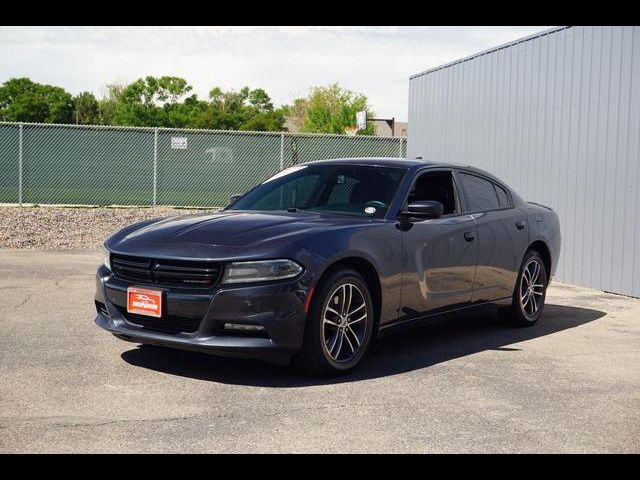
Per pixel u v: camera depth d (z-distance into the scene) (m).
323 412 4.38
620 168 9.45
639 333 7.09
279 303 4.79
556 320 7.70
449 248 6.05
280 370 5.29
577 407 4.62
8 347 5.73
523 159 11.16
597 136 9.80
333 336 5.14
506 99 11.52
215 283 4.80
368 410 4.45
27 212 15.20
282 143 18.47
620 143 9.45
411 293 5.69
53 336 6.12
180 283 4.91
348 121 39.84
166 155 19.50
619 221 9.49
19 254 11.32
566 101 10.31
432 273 5.89
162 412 4.30
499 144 11.69
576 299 9.14
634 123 9.23
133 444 3.79
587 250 10.02
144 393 4.65
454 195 6.42
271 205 6.19
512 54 11.38
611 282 9.63
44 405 4.37
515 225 6.94
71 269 9.93
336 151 18.92
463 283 6.27
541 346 6.39
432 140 13.64
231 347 4.76
